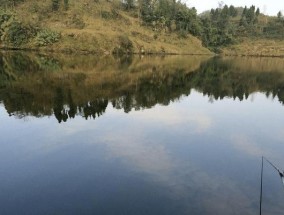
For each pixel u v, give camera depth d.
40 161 19.75
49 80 51.78
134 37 151.12
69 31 131.12
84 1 166.38
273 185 16.95
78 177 17.59
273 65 111.62
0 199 15.30
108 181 17.14
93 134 25.05
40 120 28.39
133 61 101.38
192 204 14.89
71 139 23.75
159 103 38.34
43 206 14.70
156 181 17.19
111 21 157.50
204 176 17.95
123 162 19.75
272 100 43.12
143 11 177.62
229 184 17.02
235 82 61.88
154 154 21.23
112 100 38.62
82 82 51.72
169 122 29.55
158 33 168.00
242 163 20.05
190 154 21.44
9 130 25.50
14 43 119.62
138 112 32.91
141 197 15.49
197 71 78.81
